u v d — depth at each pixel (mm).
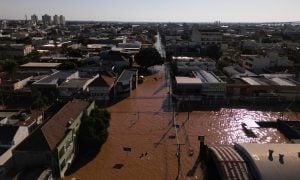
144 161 76688
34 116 91125
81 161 76375
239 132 96250
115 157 78688
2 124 76875
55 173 64812
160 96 135875
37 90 121625
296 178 55750
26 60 185375
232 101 126500
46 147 63281
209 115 111812
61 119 74312
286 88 128500
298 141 83250
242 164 59781
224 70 176625
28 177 59156
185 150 82562
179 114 112375
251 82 134000
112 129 97438
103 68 163875
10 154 67812
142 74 181000
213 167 66000
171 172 71375
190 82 129500
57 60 186500
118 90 134000
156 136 92125
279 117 110250
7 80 134000
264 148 65188
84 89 128625
